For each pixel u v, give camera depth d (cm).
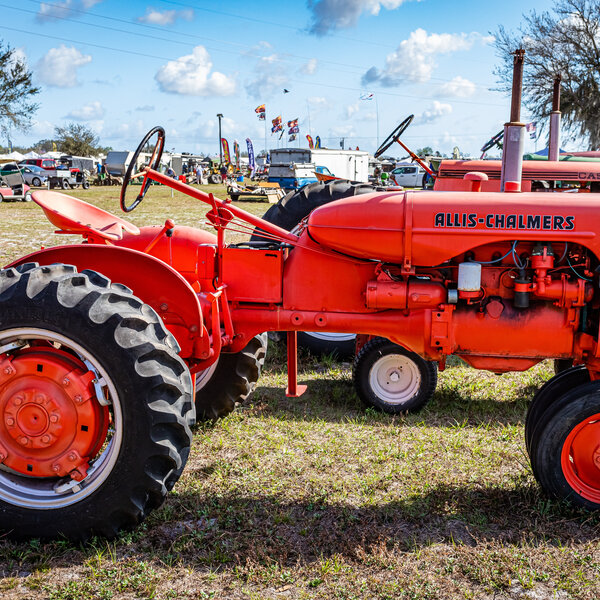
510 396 496
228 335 352
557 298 315
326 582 260
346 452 383
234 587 257
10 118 3650
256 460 369
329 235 329
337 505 320
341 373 550
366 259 340
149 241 438
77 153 7831
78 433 285
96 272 307
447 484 342
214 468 360
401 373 457
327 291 349
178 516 310
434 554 279
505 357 332
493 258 326
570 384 341
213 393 423
